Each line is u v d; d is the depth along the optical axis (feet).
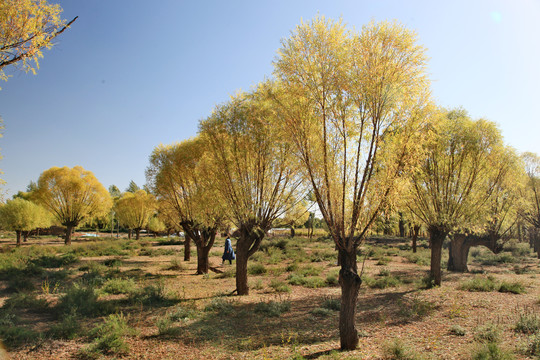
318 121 21.36
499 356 16.07
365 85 20.06
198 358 18.42
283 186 35.50
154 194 55.67
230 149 34.99
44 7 17.67
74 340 20.39
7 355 17.22
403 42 20.20
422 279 43.42
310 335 22.99
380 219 21.59
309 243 120.88
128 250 91.56
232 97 36.63
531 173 76.28
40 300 28.04
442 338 21.42
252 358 18.34
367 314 29.01
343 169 21.03
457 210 39.09
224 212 36.91
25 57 17.30
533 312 27.40
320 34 20.76
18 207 107.65
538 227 78.69
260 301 33.04
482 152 38.04
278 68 22.38
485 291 37.99
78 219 113.19
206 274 50.34
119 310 28.45
